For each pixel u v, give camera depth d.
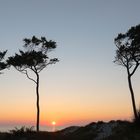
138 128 27.11
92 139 32.34
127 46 43.50
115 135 29.11
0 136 31.28
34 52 44.81
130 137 25.80
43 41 46.12
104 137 31.14
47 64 45.88
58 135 32.50
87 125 38.53
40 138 29.92
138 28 43.22
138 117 27.97
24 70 45.59
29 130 31.67
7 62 45.53
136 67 42.53
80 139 32.44
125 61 43.41
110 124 35.12
